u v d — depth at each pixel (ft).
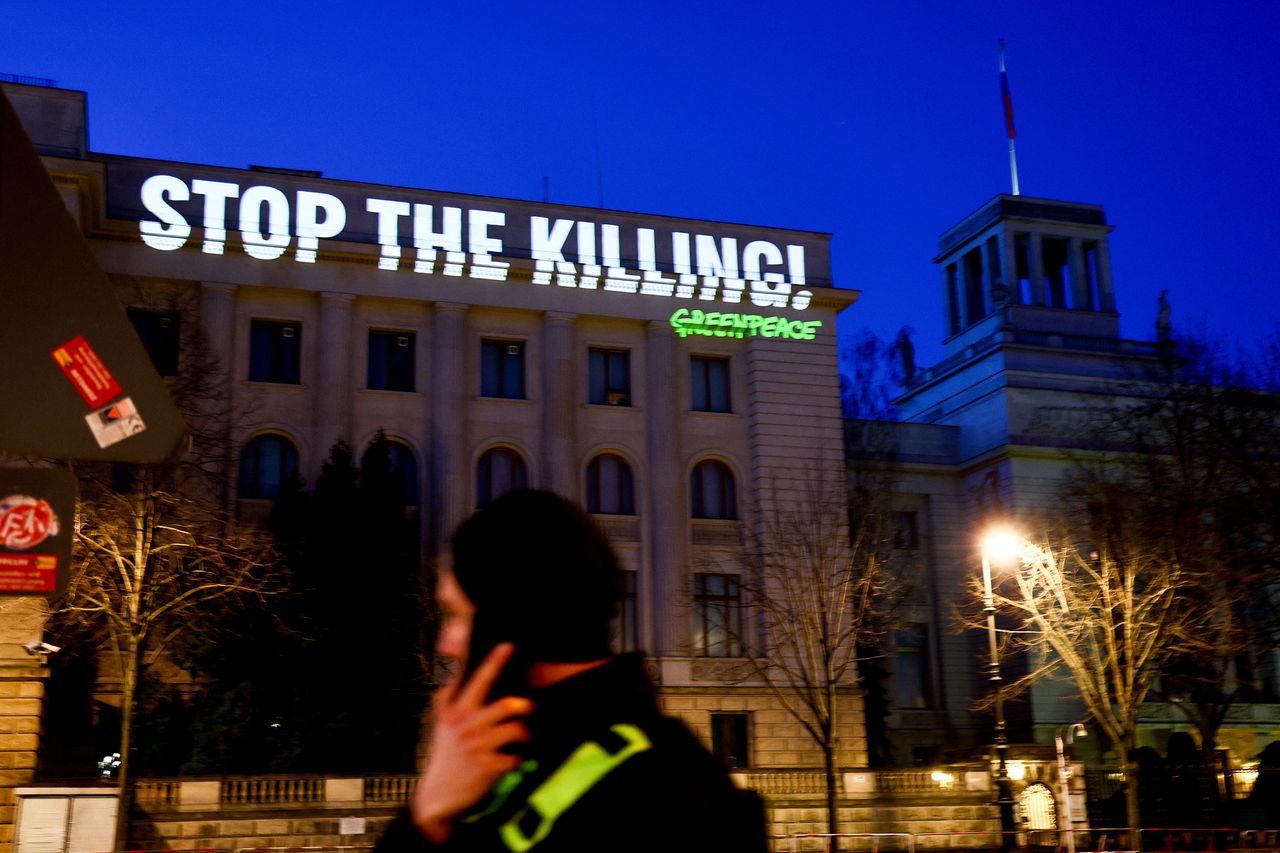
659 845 4.76
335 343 147.33
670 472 156.04
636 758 4.95
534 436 154.40
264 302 147.23
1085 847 125.80
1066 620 127.24
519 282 155.94
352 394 148.66
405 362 152.66
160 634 120.88
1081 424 182.60
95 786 109.09
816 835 121.70
